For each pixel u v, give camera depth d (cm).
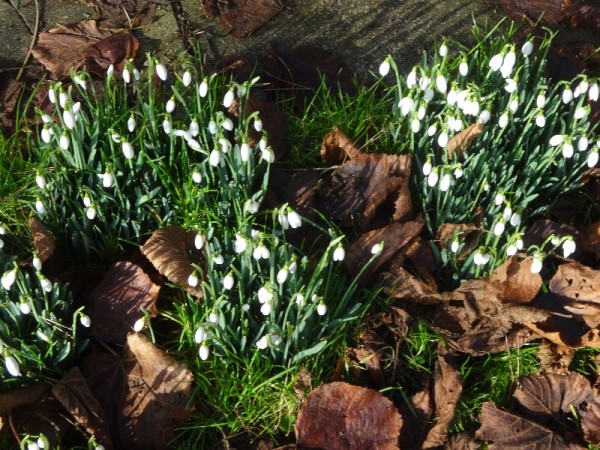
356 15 165
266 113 145
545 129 143
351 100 151
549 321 129
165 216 134
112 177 126
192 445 121
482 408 124
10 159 141
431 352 129
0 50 156
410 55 160
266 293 116
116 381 122
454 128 131
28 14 162
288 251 126
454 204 135
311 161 145
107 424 119
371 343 127
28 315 123
